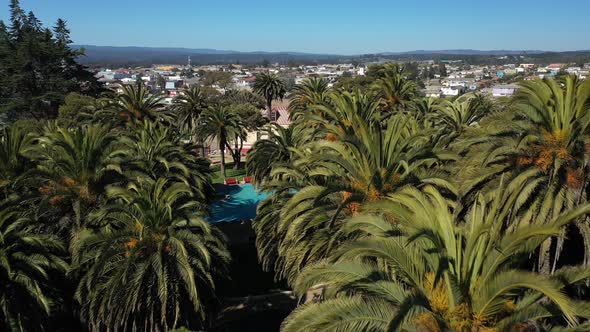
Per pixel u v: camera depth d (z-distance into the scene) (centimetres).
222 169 4675
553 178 1177
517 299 791
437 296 816
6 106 5684
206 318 1728
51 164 1938
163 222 1551
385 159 1456
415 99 3447
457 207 1295
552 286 682
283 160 3058
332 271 915
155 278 1499
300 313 853
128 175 1981
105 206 1549
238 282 2388
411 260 878
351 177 1483
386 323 804
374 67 7606
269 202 1991
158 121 3719
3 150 2014
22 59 5891
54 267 1540
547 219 1159
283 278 2395
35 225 1705
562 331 740
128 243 1503
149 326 1578
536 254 1232
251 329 1902
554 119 1225
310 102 4316
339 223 1406
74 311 1722
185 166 2539
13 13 7044
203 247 1520
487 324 770
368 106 2325
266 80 7450
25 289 1473
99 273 1442
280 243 1809
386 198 1321
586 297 1023
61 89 6162
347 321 806
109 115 3747
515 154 1259
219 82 18038
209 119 4553
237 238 3009
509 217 1212
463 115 2688
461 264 845
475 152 1372
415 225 908
